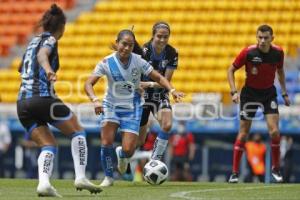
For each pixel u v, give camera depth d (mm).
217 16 86562
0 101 82312
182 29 85625
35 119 27766
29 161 73688
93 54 85438
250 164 63688
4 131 73625
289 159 64188
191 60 80688
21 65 28188
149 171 36562
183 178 66312
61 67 83562
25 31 93812
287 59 78562
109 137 35906
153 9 89875
